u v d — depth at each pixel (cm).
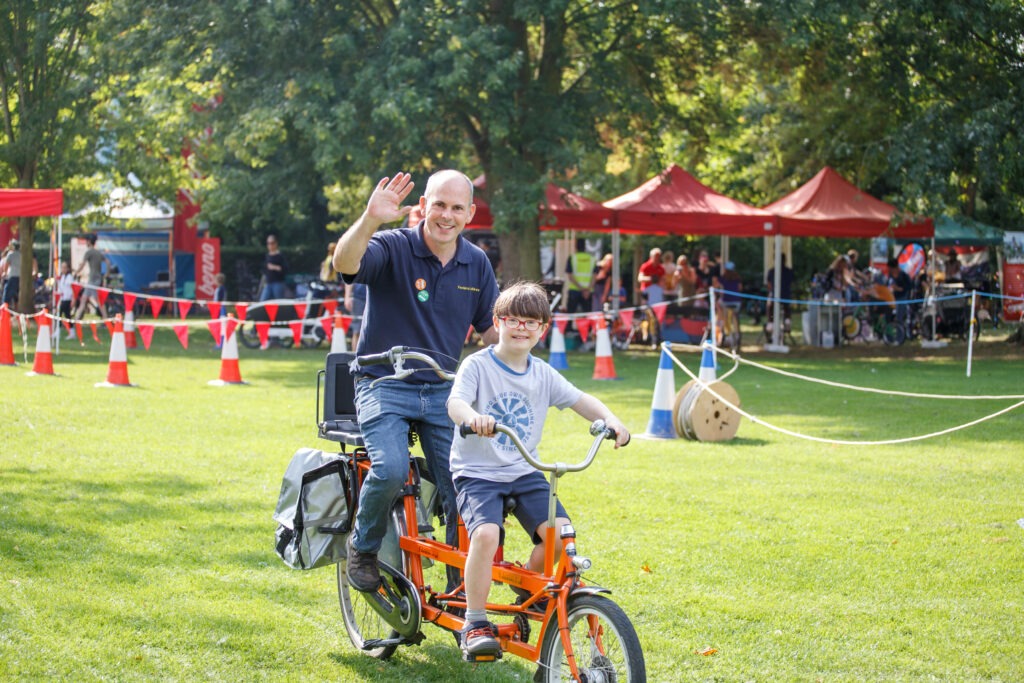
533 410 450
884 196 3192
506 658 518
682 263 2378
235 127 2117
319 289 2252
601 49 2298
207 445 1032
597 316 2048
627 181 3203
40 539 677
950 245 2906
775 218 2255
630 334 2338
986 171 2150
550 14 1980
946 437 1130
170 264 3312
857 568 651
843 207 2306
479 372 444
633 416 1265
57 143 2453
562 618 416
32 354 1931
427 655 521
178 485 852
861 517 775
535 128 2134
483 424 414
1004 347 2422
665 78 2444
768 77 2512
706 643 525
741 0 2119
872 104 2514
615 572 638
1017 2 2180
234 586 604
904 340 2517
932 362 2052
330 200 3325
